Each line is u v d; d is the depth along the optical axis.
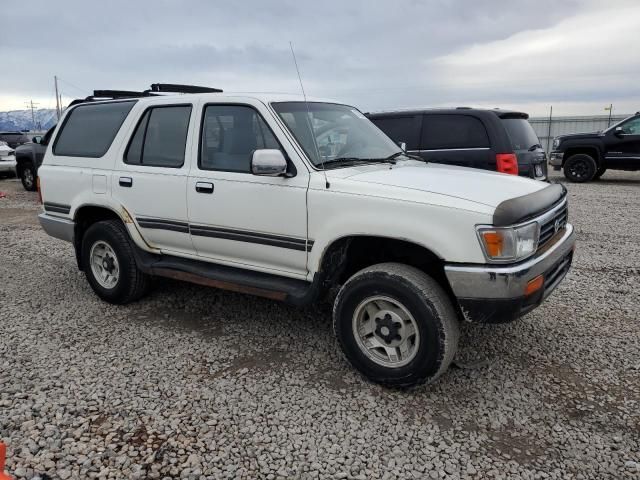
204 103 4.20
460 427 3.02
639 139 13.73
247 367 3.74
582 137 14.54
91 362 3.81
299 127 3.88
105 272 5.02
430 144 7.47
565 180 15.55
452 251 3.10
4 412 3.16
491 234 3.01
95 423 3.05
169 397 3.33
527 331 4.29
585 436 2.93
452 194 3.22
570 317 4.57
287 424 3.05
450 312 3.23
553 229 3.61
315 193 3.53
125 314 4.76
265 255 3.88
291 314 4.72
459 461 2.74
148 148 4.55
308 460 2.74
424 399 3.31
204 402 3.27
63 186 5.12
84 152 5.04
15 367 3.73
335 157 3.92
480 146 7.14
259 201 3.79
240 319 4.61
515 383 3.49
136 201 4.55
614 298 5.03
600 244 7.18
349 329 3.49
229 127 4.04
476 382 3.51
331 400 3.30
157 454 2.78
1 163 16.06
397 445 2.87
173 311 4.81
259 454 2.79
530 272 3.10
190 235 4.28
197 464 2.71
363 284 3.37
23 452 2.78
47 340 4.20
